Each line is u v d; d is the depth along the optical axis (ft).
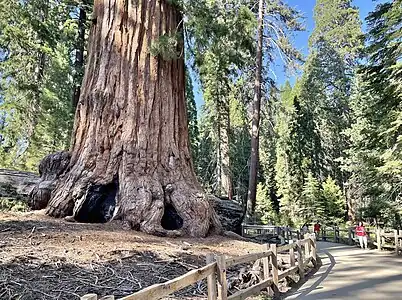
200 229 31.71
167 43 34.45
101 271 19.67
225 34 35.60
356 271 29.48
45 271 18.47
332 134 132.16
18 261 18.84
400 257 39.27
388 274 27.73
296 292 22.52
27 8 50.57
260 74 67.26
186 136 37.29
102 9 36.94
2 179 41.75
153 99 35.22
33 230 24.84
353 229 58.29
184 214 31.94
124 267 20.71
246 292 18.11
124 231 28.60
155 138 34.45
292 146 125.80
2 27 47.62
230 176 75.97
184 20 36.83
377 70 54.24
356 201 106.01
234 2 44.14
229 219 47.03
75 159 34.45
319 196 110.63
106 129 34.09
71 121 63.16
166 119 35.55
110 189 32.83
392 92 49.32
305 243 31.09
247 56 54.85
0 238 22.22
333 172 131.64
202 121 109.09
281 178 126.00
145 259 22.44
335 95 129.80
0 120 58.65
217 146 84.38
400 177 52.85
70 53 64.69
